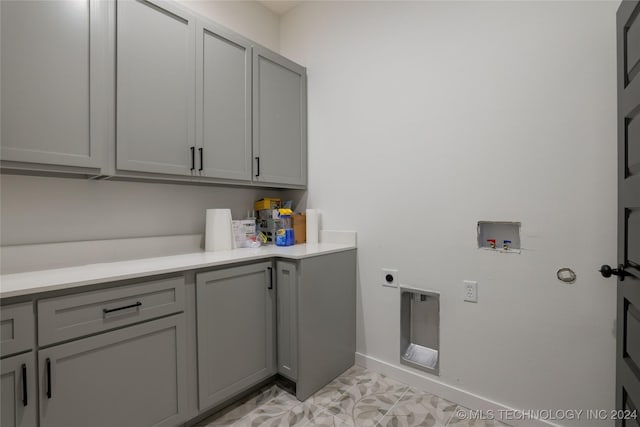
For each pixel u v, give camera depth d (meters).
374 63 2.01
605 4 1.28
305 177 2.35
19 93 1.18
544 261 1.43
